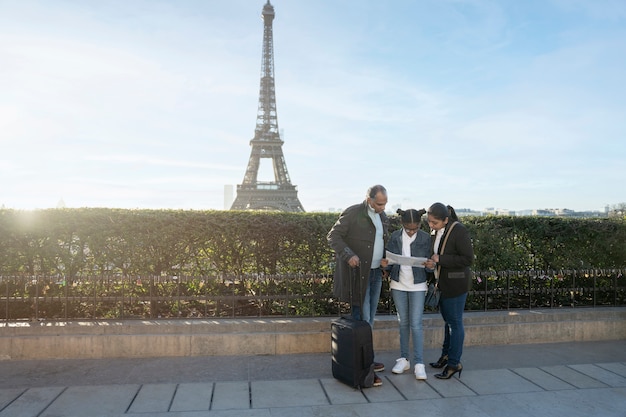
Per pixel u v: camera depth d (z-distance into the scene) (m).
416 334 5.40
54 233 6.40
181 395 4.74
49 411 4.32
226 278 6.60
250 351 6.17
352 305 5.31
